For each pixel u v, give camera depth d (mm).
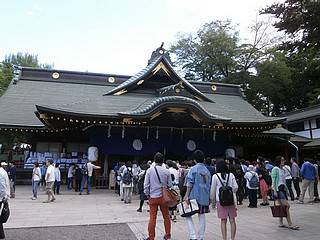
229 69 42312
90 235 7297
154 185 6621
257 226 8328
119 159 20656
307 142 28031
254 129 21750
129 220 9203
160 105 17875
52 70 26594
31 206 11906
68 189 18375
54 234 7398
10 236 7195
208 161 11328
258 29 41188
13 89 24734
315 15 7266
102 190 17953
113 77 27391
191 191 6383
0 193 6730
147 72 21641
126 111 18766
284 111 46719
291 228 7906
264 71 40062
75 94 25047
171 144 21266
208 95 29672
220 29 42094
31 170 20641
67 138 22812
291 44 8242
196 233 6883
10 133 22531
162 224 8648
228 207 6332
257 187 12266
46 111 16609
